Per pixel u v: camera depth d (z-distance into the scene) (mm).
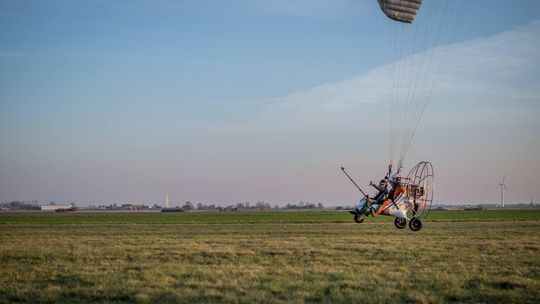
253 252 22141
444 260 19578
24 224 53156
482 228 39656
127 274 16562
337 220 59625
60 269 17875
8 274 16891
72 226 48125
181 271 17016
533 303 12555
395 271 16938
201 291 13820
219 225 47750
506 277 15727
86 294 13570
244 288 14242
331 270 17031
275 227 42719
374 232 34625
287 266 18016
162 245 25641
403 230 36938
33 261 20047
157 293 13648
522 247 23812
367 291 13812
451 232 34406
